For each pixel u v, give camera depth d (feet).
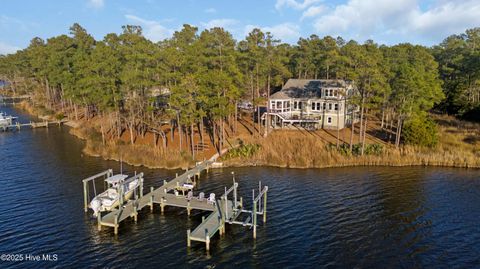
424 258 90.43
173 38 219.82
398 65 219.20
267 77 228.43
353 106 212.84
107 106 197.47
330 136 208.74
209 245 97.30
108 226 107.55
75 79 254.27
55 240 99.30
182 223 110.83
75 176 155.43
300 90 241.35
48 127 273.95
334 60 256.73
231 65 180.45
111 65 190.70
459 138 199.11
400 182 148.25
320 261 89.30
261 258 90.94
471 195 132.77
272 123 230.89
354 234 103.19
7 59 482.28
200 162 171.42
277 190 139.85
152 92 209.87
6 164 173.17
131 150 184.85
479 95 278.26
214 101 171.01
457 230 105.29
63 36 314.14
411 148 183.11
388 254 92.43
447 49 334.65
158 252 93.71
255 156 181.27
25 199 128.36
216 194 135.44
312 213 117.60
